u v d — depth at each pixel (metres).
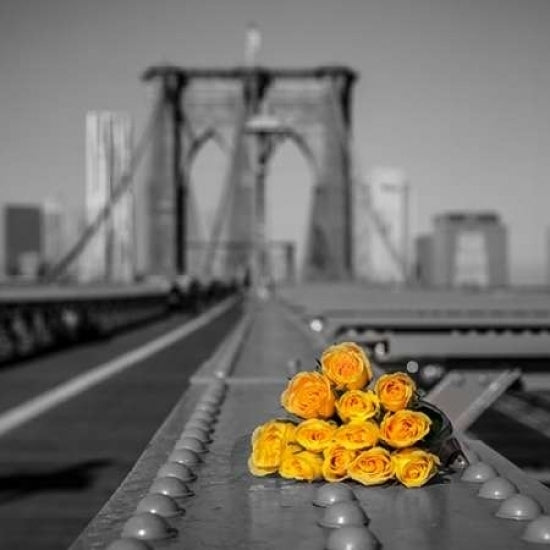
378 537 3.93
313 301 36.06
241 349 16.83
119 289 109.62
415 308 18.91
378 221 169.38
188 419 7.55
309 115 196.25
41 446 16.58
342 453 4.80
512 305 22.11
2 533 11.30
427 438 5.07
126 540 3.55
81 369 30.14
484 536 3.93
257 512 4.43
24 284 119.56
